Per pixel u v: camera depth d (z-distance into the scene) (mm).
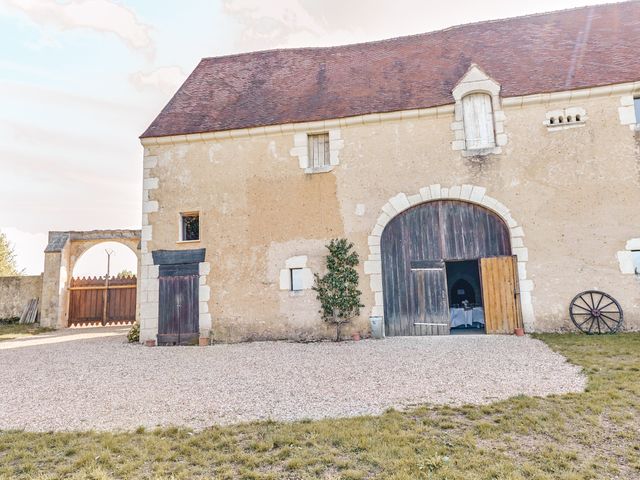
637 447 3311
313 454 3342
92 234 15344
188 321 9609
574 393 4566
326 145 10016
